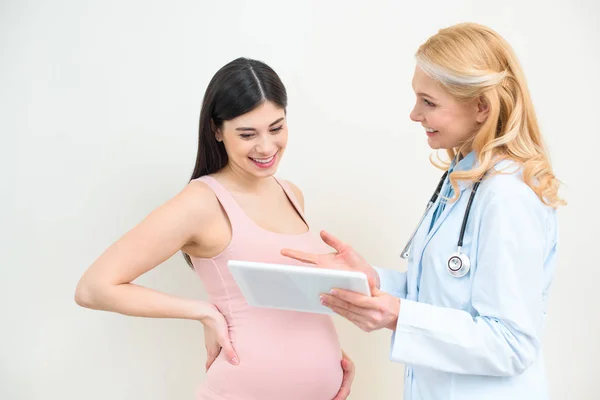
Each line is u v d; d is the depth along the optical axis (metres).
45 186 1.81
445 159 2.06
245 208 1.44
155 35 1.81
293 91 1.93
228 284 1.40
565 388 2.24
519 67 1.27
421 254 1.37
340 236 2.02
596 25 2.07
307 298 1.22
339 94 1.96
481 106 1.28
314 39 1.92
